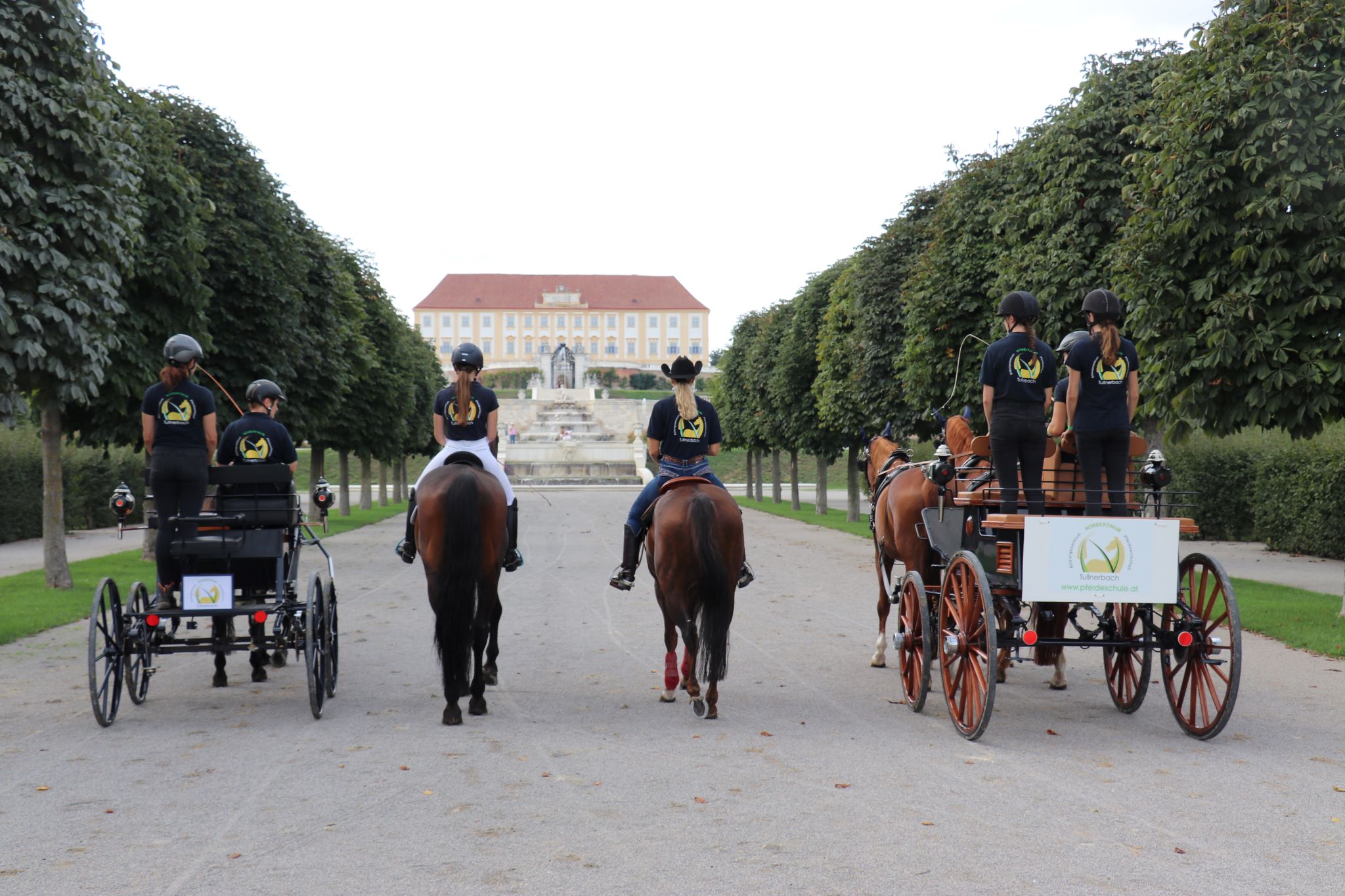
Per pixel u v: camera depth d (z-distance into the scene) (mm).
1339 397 11312
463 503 7020
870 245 22766
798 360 31500
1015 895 4184
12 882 4355
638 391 112375
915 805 5348
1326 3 11352
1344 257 10891
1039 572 6734
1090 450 7148
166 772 6004
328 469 74500
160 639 7594
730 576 7051
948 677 7129
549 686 8539
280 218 18688
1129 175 15711
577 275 154875
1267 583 15242
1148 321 12438
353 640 10945
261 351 17922
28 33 11695
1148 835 4898
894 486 8547
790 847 4723
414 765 6133
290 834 4926
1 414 11844
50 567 14766
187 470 7738
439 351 146625
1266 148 11352
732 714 7512
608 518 33688
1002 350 7262
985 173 18344
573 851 4680
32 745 6645
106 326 12578
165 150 15367
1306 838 4863
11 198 11531
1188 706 7750
